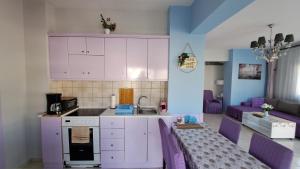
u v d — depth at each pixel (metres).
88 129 2.56
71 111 2.79
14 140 2.50
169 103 2.94
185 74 2.92
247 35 4.28
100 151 2.62
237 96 6.50
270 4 2.44
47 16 2.72
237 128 2.09
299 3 2.40
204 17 2.17
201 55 2.92
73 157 2.60
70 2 2.74
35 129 2.78
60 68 2.79
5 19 2.33
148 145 2.68
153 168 2.70
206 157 1.59
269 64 6.21
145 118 2.65
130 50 2.83
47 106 2.61
